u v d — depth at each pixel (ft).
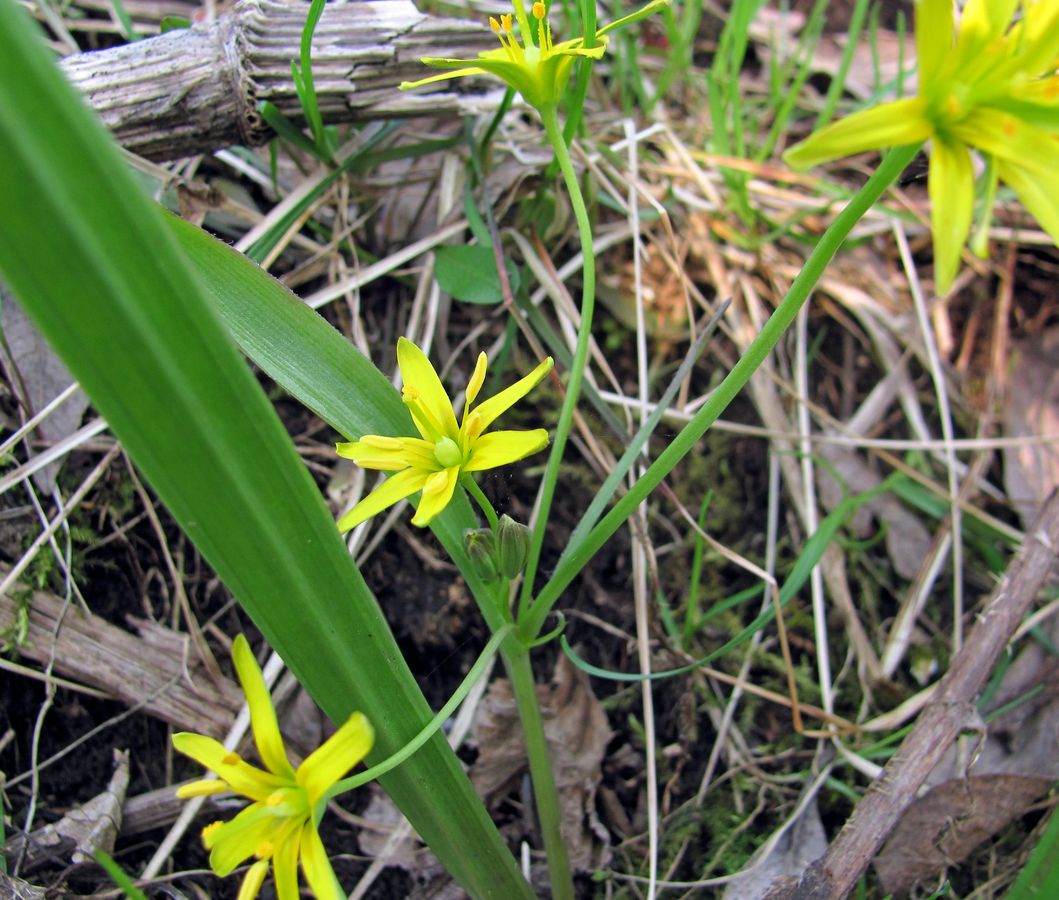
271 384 0.48
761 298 0.56
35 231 0.19
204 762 0.25
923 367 0.57
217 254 0.31
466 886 0.33
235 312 0.31
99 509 0.44
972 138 0.22
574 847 0.43
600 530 0.31
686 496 0.52
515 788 0.44
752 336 0.54
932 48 0.21
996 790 0.41
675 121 0.61
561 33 0.56
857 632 0.49
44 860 0.37
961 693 0.38
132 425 0.22
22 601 0.41
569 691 0.45
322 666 0.27
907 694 0.48
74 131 0.18
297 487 0.24
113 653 0.42
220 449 0.23
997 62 0.21
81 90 0.41
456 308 0.51
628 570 0.50
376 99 0.45
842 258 0.58
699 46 0.64
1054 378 0.56
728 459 0.53
